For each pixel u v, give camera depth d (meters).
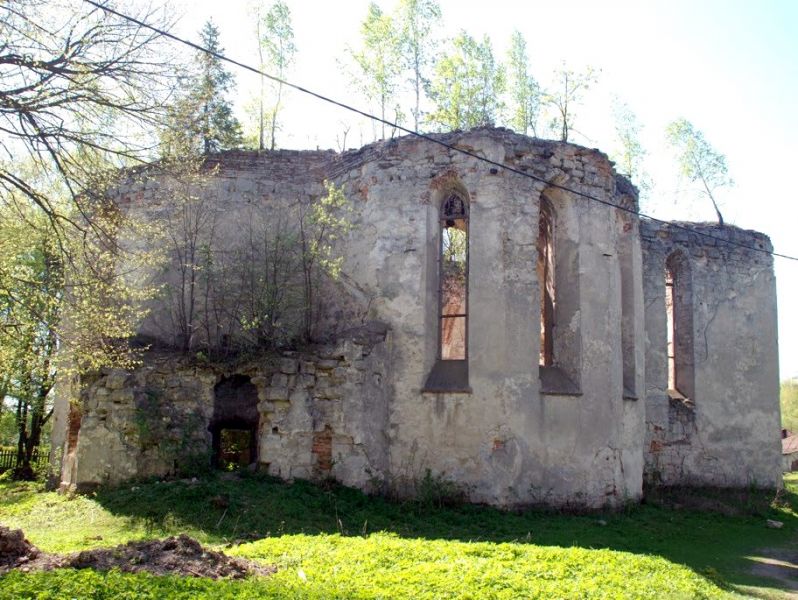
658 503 16.45
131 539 10.31
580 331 15.12
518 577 8.39
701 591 8.74
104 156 11.84
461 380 14.72
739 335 20.88
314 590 7.20
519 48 27.00
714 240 21.08
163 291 16.78
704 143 24.45
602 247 15.76
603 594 7.97
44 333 14.65
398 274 15.33
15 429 28.09
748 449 20.33
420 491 14.04
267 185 18.09
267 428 14.20
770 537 14.53
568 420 14.66
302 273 16.38
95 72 10.37
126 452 13.79
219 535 10.66
